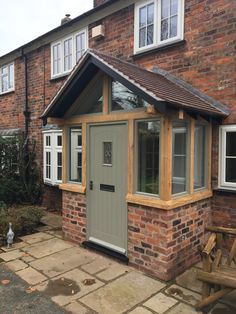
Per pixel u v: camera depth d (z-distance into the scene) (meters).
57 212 7.75
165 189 3.87
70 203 5.38
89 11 6.64
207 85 4.82
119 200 4.52
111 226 4.66
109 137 4.66
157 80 4.64
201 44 4.90
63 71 7.81
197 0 4.95
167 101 3.47
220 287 3.26
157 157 4.05
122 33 6.20
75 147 5.43
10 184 8.01
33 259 4.59
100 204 4.83
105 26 6.55
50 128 7.91
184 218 4.18
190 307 3.30
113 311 3.22
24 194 8.16
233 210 4.61
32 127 8.84
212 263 3.29
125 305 3.34
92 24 6.91
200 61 4.91
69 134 5.48
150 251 4.07
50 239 5.54
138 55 5.79
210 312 3.20
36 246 5.16
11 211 6.30
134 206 4.27
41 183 8.45
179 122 4.14
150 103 3.68
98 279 3.94
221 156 4.68
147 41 5.78
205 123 4.62
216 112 4.36
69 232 5.41
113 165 4.61
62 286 3.76
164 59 5.40
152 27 5.68
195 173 4.59
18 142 8.52
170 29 5.41
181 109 3.74
